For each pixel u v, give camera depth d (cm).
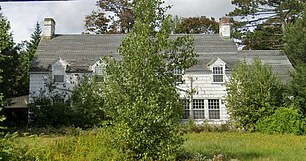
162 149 1309
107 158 1164
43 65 3756
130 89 1385
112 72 1411
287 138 2547
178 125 1375
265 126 3045
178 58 1493
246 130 3152
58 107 3297
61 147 1263
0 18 3067
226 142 2166
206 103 3675
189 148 1759
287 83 3456
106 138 1346
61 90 3609
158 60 1424
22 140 960
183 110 1414
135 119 1312
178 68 1493
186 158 1457
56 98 3497
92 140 1359
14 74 3384
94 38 4238
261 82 3234
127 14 5528
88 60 3878
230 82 3322
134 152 1322
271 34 5281
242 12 5259
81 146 1286
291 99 3306
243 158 1555
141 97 1338
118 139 1312
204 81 3694
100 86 1473
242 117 3178
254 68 3312
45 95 3562
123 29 5597
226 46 4138
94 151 1238
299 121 2973
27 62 4894
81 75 3666
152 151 1317
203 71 3700
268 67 3359
